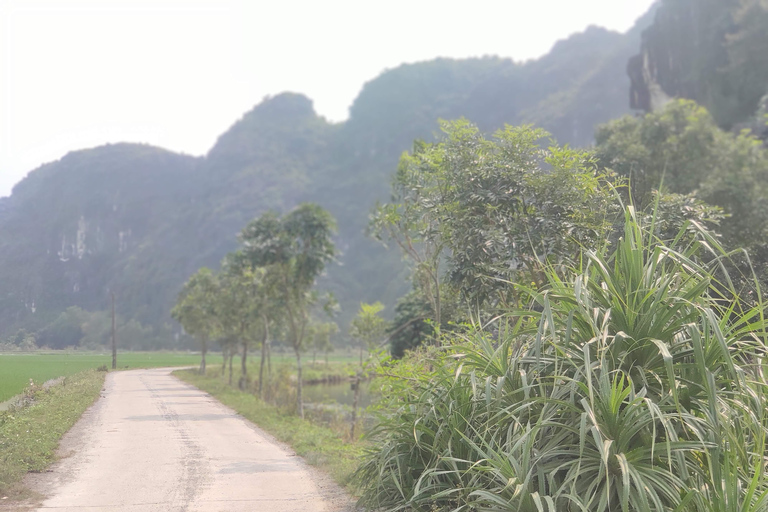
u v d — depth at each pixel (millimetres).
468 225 10281
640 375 5477
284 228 27719
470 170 10562
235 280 37344
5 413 13688
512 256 9555
